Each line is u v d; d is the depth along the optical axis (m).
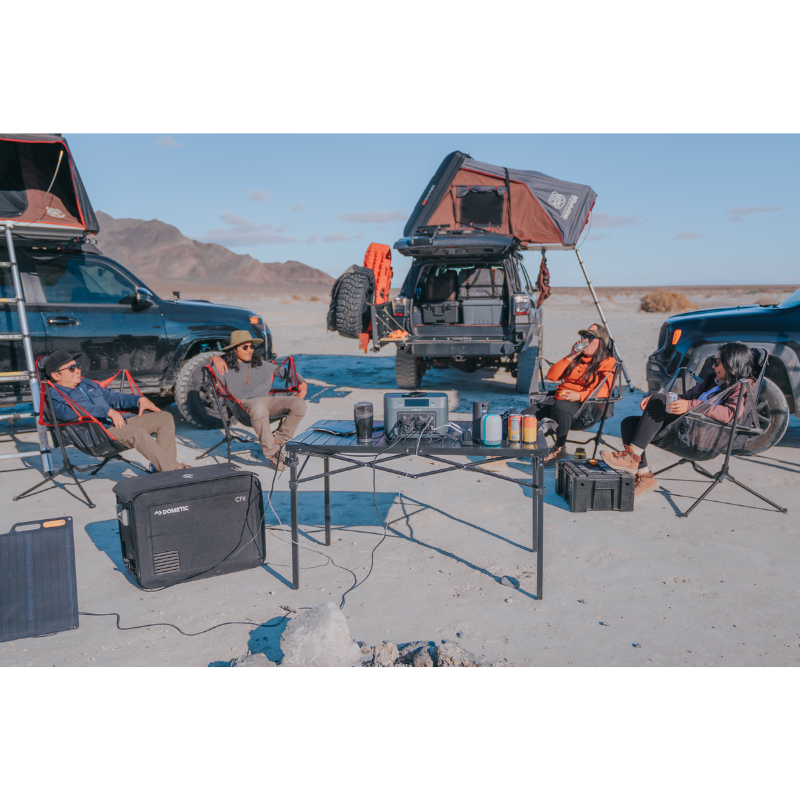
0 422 7.62
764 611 3.07
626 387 9.45
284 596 3.27
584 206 8.80
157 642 2.85
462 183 8.95
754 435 4.63
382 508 4.60
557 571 3.52
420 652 2.67
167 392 7.23
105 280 6.86
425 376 11.40
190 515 3.38
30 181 6.18
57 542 2.92
